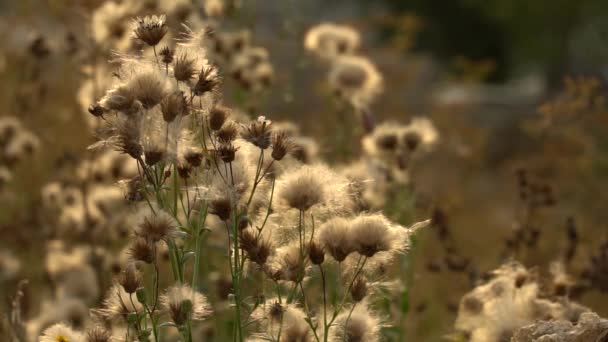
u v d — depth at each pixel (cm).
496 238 1028
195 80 470
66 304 669
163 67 481
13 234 882
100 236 761
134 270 462
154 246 461
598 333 482
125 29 666
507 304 561
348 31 895
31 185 968
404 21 1510
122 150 458
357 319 475
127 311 477
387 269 500
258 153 496
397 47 1462
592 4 3141
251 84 813
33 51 975
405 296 645
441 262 795
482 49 3731
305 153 638
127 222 705
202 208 473
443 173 1412
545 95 2333
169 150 457
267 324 467
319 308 512
